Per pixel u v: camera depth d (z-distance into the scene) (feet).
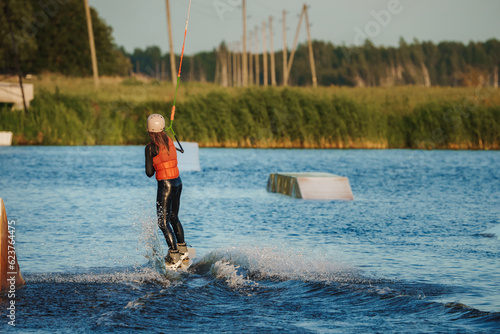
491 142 490.49
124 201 177.17
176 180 102.47
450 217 153.07
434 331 64.75
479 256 105.91
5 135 473.67
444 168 310.65
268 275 90.48
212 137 501.56
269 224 139.44
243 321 69.10
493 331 64.44
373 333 64.59
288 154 411.34
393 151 455.63
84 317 70.59
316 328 66.39
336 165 323.98
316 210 163.94
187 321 69.15
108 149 440.86
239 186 226.17
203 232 127.95
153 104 519.19
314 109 501.15
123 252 109.40
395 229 134.10
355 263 99.40
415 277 90.27
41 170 276.82
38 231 128.16
